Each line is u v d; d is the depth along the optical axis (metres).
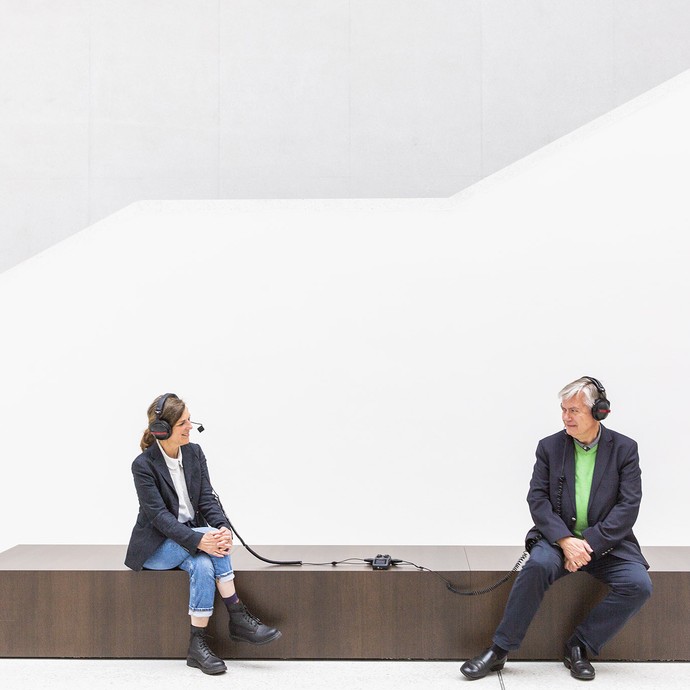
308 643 3.28
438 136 5.89
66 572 3.31
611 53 5.82
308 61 5.96
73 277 4.69
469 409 4.52
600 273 4.43
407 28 5.93
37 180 6.06
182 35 6.02
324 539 4.56
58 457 4.65
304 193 5.93
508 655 3.25
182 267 4.65
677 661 3.20
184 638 3.28
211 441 4.61
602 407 3.14
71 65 6.06
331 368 4.58
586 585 3.21
